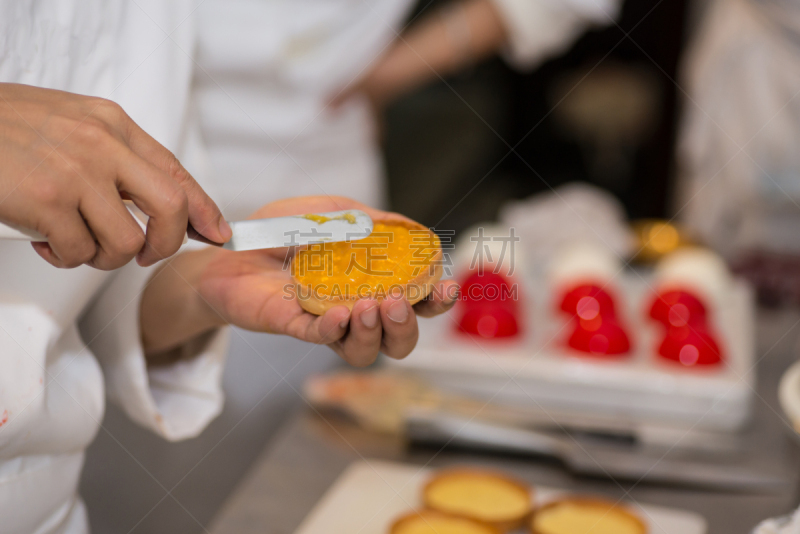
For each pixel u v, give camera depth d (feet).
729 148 4.96
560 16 4.45
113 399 2.96
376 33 4.30
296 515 2.99
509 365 3.54
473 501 2.99
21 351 2.58
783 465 3.17
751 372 3.50
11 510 2.60
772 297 4.09
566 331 3.71
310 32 4.16
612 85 8.33
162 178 2.32
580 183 8.60
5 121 2.28
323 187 4.47
